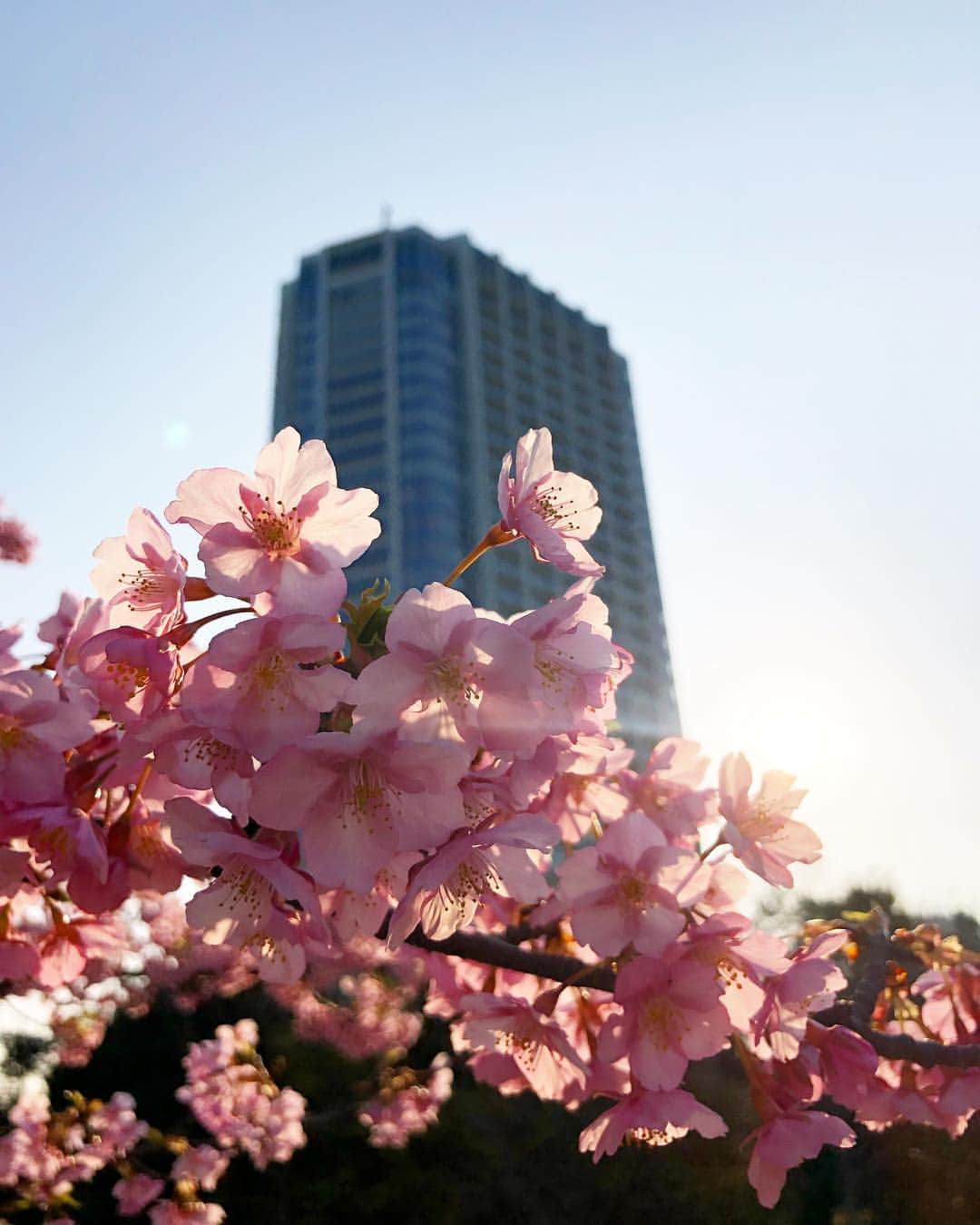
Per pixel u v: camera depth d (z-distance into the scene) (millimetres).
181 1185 695
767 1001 221
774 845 241
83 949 238
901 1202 1335
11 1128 676
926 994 273
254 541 169
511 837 167
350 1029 999
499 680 162
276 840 176
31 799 177
